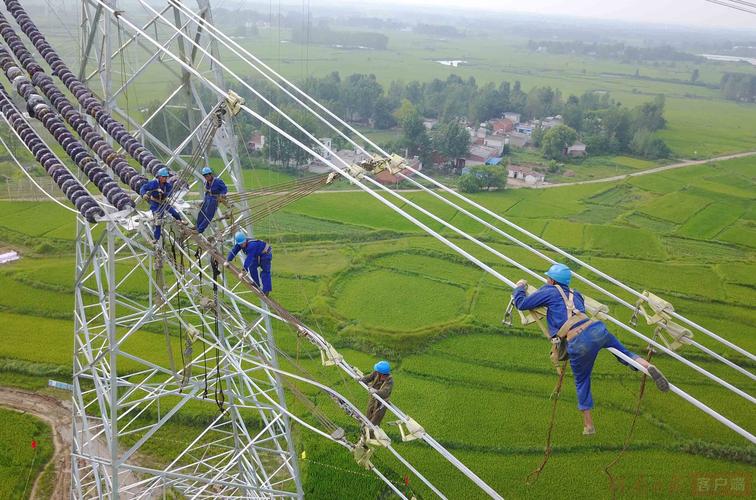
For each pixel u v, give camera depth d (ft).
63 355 113.29
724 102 591.37
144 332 124.16
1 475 86.07
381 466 94.68
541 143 356.18
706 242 217.36
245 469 79.82
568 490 92.94
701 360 132.36
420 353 128.06
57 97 61.31
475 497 90.33
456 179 289.33
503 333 136.77
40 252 156.76
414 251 182.80
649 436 105.91
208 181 59.00
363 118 388.16
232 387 82.99
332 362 48.73
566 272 37.01
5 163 211.82
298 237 187.83
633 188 285.23
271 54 551.59
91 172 55.11
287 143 249.55
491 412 110.11
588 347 34.40
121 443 93.04
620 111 364.58
